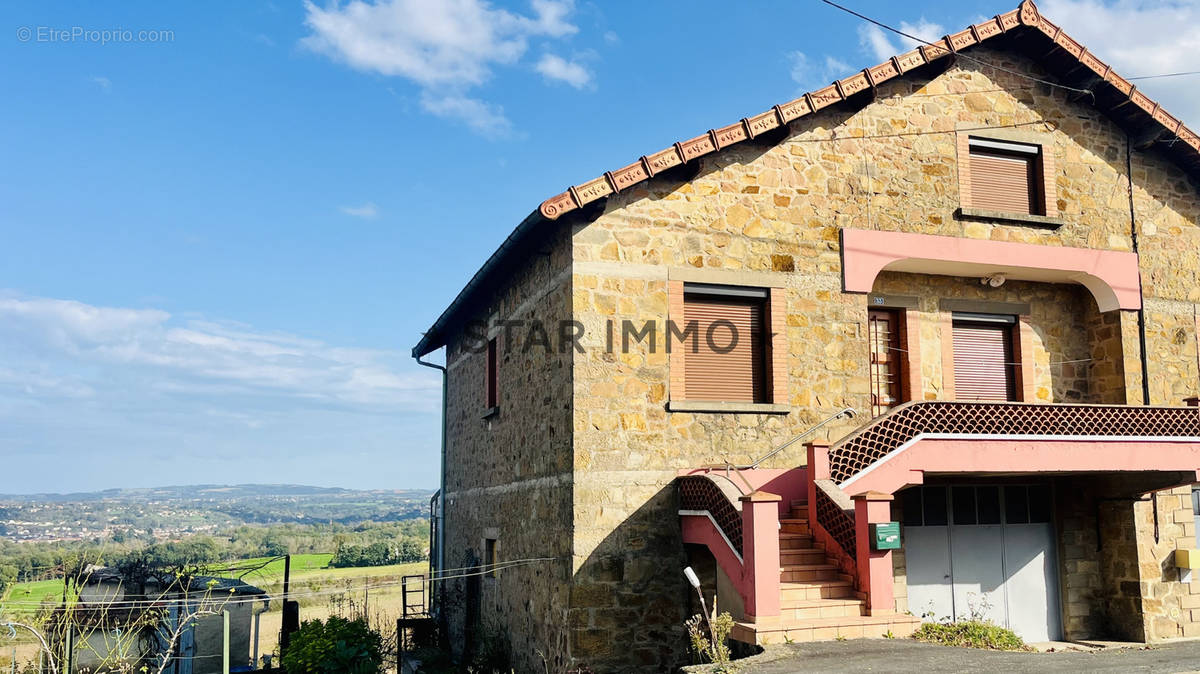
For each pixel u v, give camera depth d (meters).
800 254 13.12
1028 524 14.54
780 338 12.80
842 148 13.59
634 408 12.03
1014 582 14.27
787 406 12.64
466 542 18.48
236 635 18.55
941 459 11.77
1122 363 14.43
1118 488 13.98
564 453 12.08
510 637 14.38
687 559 11.94
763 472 12.35
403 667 16.98
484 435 17.23
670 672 11.58
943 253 13.66
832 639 9.88
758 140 13.19
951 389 14.20
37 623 13.78
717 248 12.73
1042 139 14.67
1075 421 12.47
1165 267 15.02
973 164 14.44
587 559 11.53
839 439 12.84
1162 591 14.02
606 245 12.23
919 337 14.20
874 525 10.27
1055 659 9.38
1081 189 14.78
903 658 8.96
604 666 11.34
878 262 13.39
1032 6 14.27
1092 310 15.10
